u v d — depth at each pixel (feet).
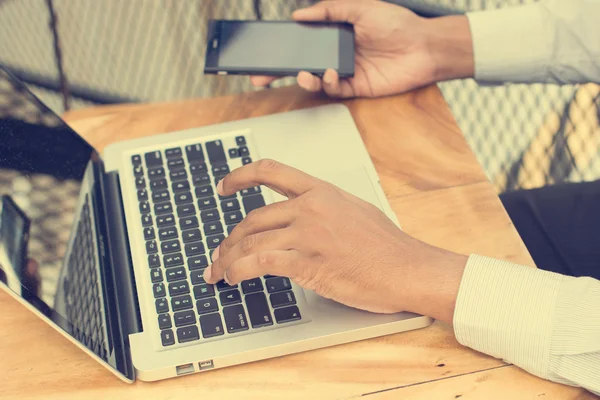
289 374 2.29
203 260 2.56
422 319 2.39
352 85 3.26
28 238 2.25
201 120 3.20
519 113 6.19
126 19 7.54
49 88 7.50
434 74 3.35
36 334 2.44
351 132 3.05
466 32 3.42
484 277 2.33
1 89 2.68
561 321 2.22
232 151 2.98
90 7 7.67
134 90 7.43
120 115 3.25
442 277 2.36
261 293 2.44
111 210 2.81
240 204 2.76
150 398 2.26
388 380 2.27
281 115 3.14
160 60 7.45
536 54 3.45
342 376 2.28
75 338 2.13
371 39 3.35
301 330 2.34
